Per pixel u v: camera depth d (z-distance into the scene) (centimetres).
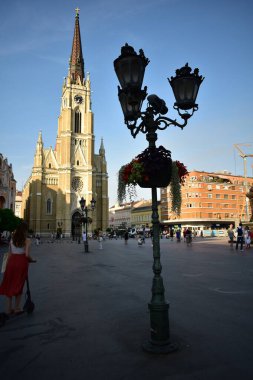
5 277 784
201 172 10294
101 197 10369
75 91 10306
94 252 3044
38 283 1249
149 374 448
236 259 2036
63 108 10019
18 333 643
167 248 3297
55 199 9662
